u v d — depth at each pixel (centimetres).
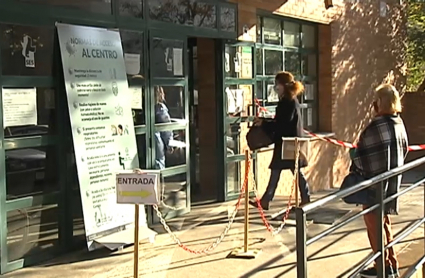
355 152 604
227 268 627
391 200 588
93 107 676
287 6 1098
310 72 1238
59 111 661
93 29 693
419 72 1811
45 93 646
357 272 528
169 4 830
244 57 1005
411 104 1552
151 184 507
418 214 926
